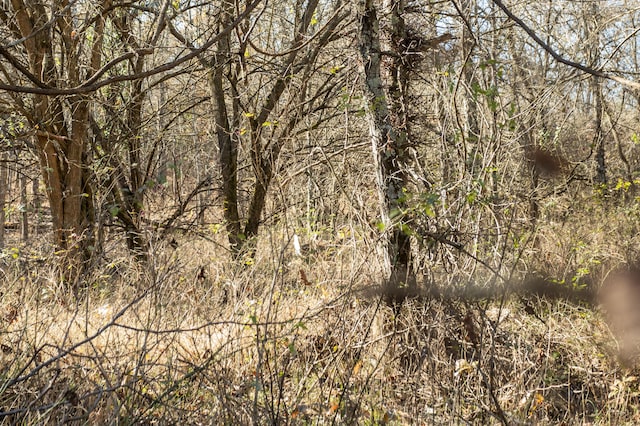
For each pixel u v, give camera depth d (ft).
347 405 14.08
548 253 22.24
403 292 16.01
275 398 14.33
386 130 17.74
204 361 14.96
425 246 16.63
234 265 19.67
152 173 32.40
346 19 28.86
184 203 24.97
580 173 31.73
